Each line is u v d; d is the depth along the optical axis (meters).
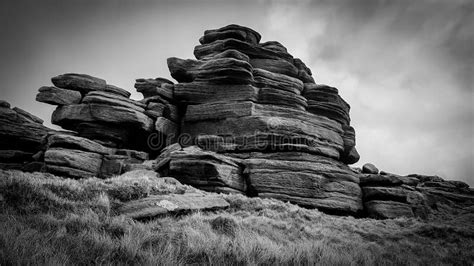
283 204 24.66
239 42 41.88
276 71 41.88
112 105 36.12
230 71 37.19
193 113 38.22
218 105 37.12
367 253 12.29
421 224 23.78
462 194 45.66
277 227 16.05
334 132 37.97
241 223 14.21
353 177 32.62
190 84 39.19
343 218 25.64
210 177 27.92
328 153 33.97
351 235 17.75
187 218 14.23
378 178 32.81
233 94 37.41
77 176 30.03
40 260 6.27
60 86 38.84
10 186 12.48
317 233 16.28
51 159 29.31
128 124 36.19
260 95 37.34
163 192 18.86
